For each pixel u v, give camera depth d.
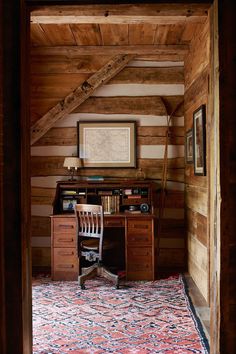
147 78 5.34
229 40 2.06
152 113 5.36
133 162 5.36
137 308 3.71
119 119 5.38
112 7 2.15
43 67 5.30
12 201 2.10
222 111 2.06
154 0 2.12
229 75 2.06
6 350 2.09
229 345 2.04
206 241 3.85
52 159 5.41
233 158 2.06
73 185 5.15
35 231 5.41
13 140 2.10
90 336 3.04
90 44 4.88
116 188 5.20
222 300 2.05
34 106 5.33
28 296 2.23
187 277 4.84
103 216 4.48
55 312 3.61
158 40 4.70
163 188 5.34
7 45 2.10
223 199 2.05
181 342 2.92
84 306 3.78
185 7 2.16
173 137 5.37
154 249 4.83
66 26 4.21
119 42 4.79
